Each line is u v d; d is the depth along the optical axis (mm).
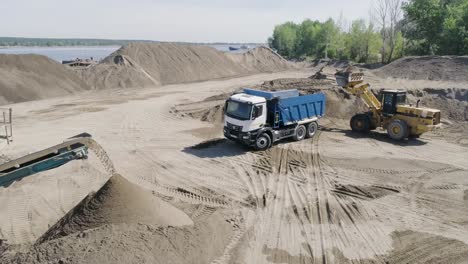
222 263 8078
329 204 11398
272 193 12211
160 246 7543
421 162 15273
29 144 17109
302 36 82812
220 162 15117
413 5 44312
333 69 40094
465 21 39062
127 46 43906
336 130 20297
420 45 45781
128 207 8344
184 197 11828
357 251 8844
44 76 31344
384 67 35219
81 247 7129
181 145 17406
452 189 12633
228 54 55406
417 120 17531
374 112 19078
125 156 15758
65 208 10695
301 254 8680
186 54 47000
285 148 16938
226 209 10891
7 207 10516
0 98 26828
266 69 55781
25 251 7805
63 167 13234
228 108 16047
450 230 9898
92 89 34344
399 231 9820
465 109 22922
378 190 12500
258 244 9047
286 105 16609
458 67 29547
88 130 19844
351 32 59875
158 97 30297
